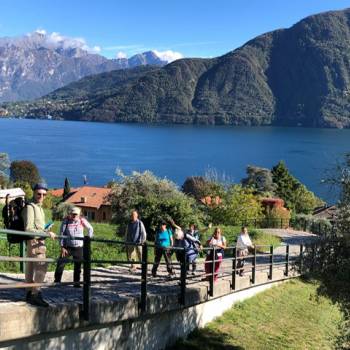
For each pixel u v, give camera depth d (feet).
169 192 111.24
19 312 25.99
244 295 57.67
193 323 45.60
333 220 41.52
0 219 73.97
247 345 45.16
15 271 47.09
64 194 295.07
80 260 29.40
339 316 60.70
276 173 312.50
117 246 71.36
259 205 177.88
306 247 43.16
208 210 159.84
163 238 48.98
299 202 279.28
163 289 42.98
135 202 93.81
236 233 111.96
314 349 47.55
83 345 31.42
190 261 50.19
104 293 36.52
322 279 40.98
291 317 56.39
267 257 83.56
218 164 570.05
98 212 248.93
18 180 360.89
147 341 38.45
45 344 28.50
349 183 41.63
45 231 27.50
